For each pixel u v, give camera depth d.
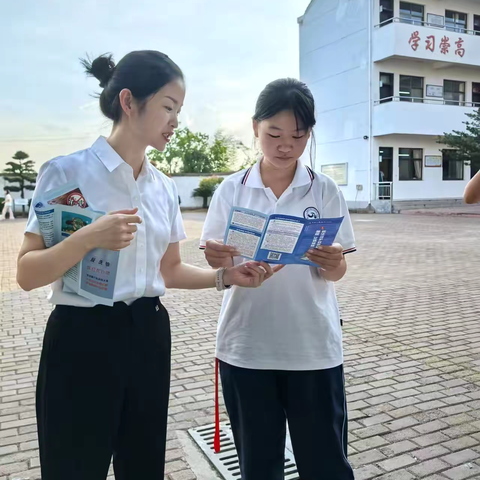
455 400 3.42
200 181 31.64
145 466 1.68
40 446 1.57
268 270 1.75
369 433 2.98
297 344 1.83
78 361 1.50
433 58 22.31
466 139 21.00
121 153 1.60
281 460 1.89
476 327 5.18
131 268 1.58
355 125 23.42
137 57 1.54
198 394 3.56
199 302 6.45
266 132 1.73
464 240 12.45
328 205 1.89
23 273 1.43
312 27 25.53
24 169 28.55
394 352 4.42
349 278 7.96
